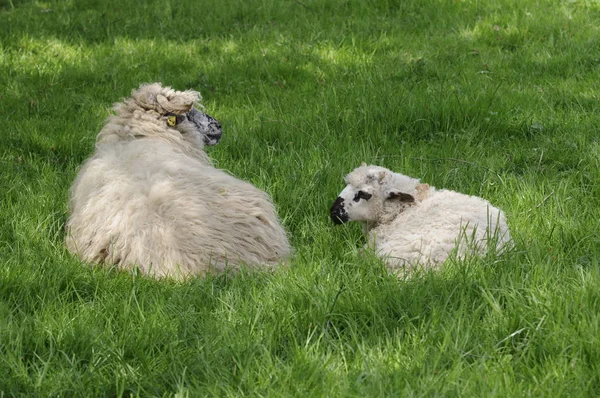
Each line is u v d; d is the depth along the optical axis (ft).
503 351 15.90
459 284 17.92
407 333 16.35
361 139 30.71
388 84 37.58
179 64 43.50
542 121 31.91
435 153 29.45
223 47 46.60
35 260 21.03
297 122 33.47
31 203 24.98
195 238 20.47
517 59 41.04
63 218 24.54
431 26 47.91
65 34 50.11
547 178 26.07
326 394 14.35
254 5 54.24
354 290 18.40
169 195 21.04
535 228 22.26
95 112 36.04
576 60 40.22
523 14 47.96
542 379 14.67
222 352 16.14
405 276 18.75
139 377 15.51
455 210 21.17
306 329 17.10
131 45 47.29
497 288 17.83
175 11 55.11
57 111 36.35
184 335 16.89
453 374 14.71
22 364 15.83
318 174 27.09
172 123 25.80
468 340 16.06
